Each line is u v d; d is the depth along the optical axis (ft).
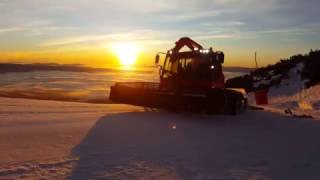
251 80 122.83
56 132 37.76
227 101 52.75
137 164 27.50
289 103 82.02
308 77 104.42
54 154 29.37
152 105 55.01
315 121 52.85
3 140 33.37
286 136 40.60
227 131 42.98
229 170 26.86
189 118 52.29
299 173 26.45
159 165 27.48
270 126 47.57
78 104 68.54
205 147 34.01
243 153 32.17
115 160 28.37
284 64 129.80
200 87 57.72
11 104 63.21
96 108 62.13
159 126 44.21
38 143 32.81
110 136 36.96
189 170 26.58
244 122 50.39
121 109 61.36
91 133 37.99
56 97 92.02
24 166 25.96
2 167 25.55
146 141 35.50
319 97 83.05
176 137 38.11
